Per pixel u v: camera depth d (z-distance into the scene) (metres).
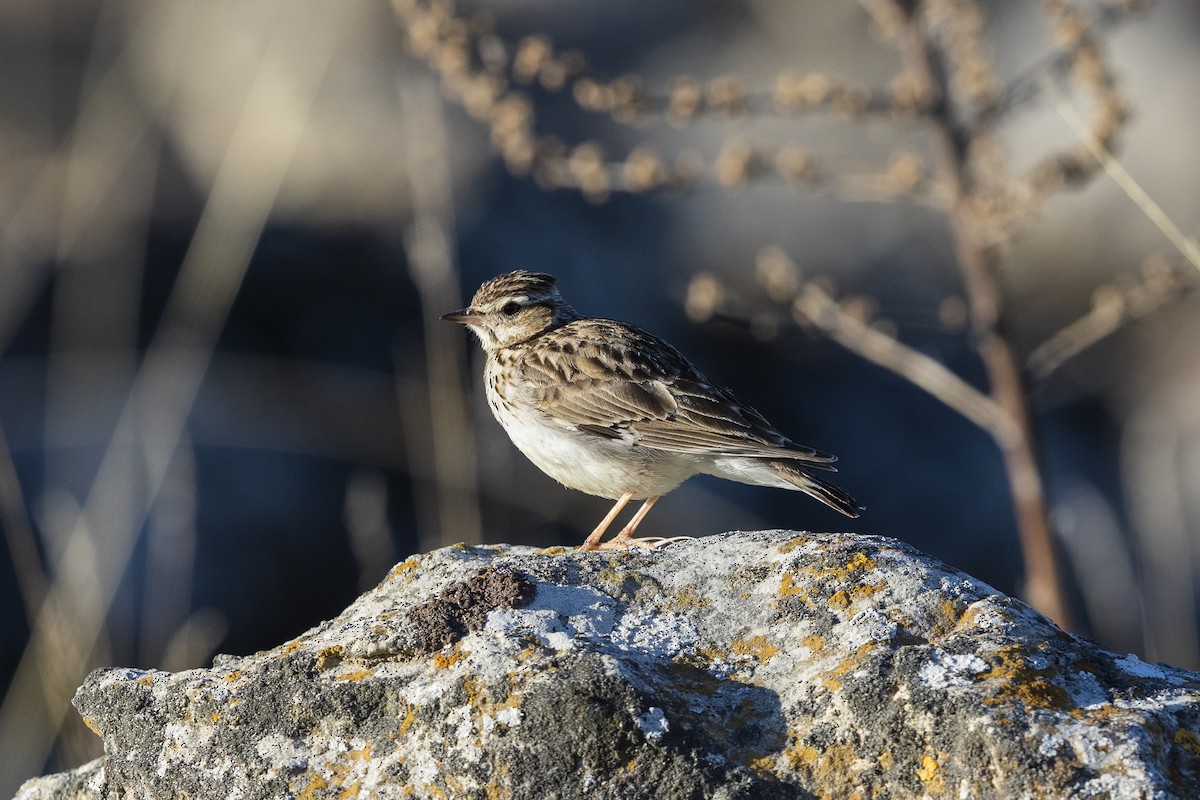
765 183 21.97
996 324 13.54
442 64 13.38
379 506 12.95
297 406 16.64
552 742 6.52
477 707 6.68
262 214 14.71
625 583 7.54
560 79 13.31
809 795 6.37
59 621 10.32
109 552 13.27
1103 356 21.17
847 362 20.00
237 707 7.05
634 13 25.09
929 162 22.06
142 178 19.28
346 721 6.89
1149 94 24.03
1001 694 6.41
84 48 23.95
